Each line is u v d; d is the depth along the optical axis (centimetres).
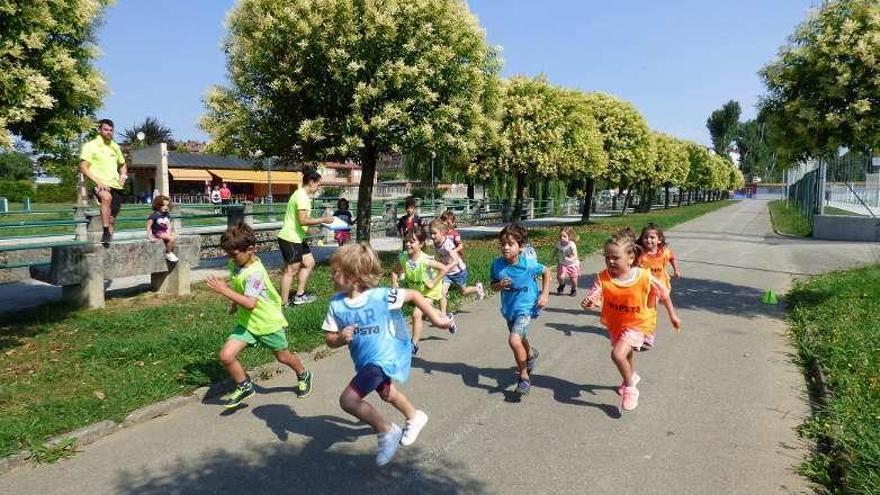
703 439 442
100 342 664
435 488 372
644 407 506
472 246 1850
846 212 2434
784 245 1978
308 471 396
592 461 407
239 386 498
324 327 393
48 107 606
